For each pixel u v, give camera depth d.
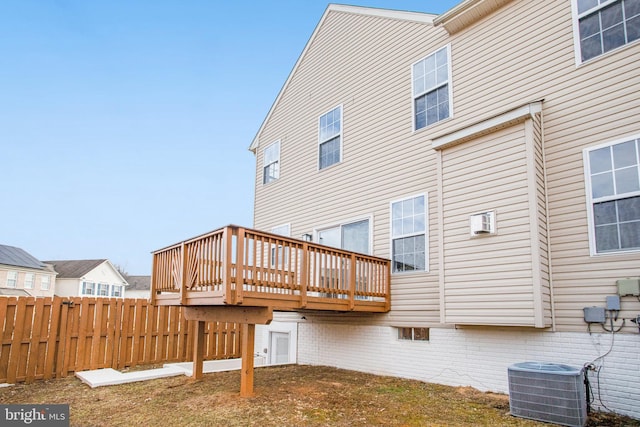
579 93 6.08
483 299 6.13
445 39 8.15
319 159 10.70
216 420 4.90
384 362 7.98
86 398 6.23
